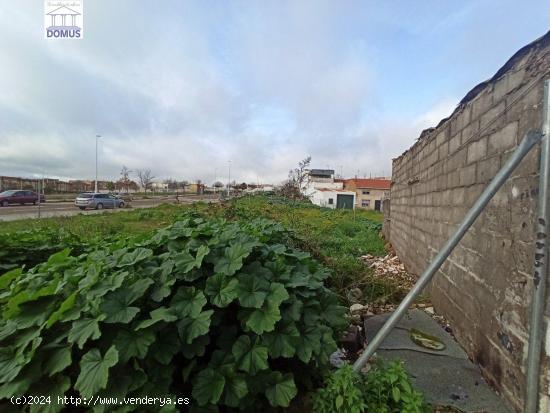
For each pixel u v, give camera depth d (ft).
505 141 6.10
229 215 21.42
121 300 5.16
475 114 7.76
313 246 14.46
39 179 90.84
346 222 38.68
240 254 6.34
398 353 7.22
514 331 5.27
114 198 70.08
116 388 4.61
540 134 4.66
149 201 102.99
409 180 16.76
